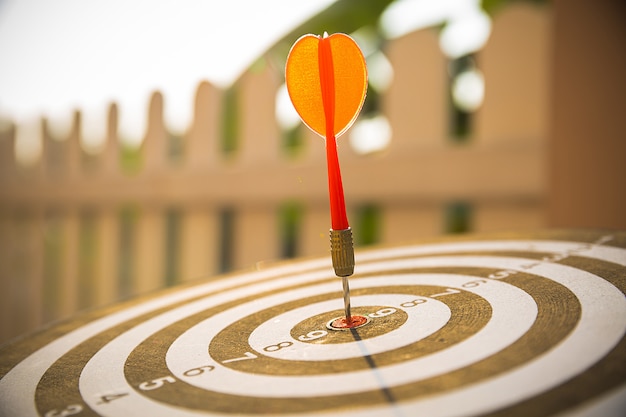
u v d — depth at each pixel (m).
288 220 1.00
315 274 0.50
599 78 0.76
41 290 1.41
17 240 1.46
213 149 1.10
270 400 0.32
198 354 0.37
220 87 1.10
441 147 0.84
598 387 0.30
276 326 0.40
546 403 0.29
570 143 0.76
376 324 0.38
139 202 1.22
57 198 1.37
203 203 1.11
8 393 0.35
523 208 0.79
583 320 0.34
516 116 0.80
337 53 0.38
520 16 0.79
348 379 0.33
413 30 0.87
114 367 0.37
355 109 0.38
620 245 0.45
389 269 0.48
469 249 0.50
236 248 1.07
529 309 0.37
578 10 0.75
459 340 0.35
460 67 0.96
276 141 1.01
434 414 0.30
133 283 1.24
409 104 0.88
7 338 1.46
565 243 0.48
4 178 1.47
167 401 0.33
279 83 1.01
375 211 0.93
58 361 0.39
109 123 1.26
